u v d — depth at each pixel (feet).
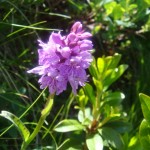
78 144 0.74
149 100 0.66
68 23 0.93
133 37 0.99
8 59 0.81
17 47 0.83
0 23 0.76
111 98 0.74
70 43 0.54
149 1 0.93
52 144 0.75
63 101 0.89
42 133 0.78
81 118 0.76
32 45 0.85
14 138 0.72
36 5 0.84
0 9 0.80
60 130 0.72
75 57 0.53
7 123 0.74
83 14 0.95
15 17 0.82
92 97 0.74
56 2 0.90
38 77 0.83
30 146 0.76
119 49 1.00
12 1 0.79
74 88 0.54
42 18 0.90
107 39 0.96
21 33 0.83
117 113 0.74
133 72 1.01
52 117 0.85
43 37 0.90
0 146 0.74
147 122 0.67
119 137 0.71
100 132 0.72
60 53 0.54
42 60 0.54
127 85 1.02
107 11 0.93
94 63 0.74
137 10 0.94
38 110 0.77
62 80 0.53
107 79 0.74
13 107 0.74
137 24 0.98
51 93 0.55
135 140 0.74
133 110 0.94
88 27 0.95
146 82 0.99
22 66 0.80
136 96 0.98
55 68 0.54
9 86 0.74
